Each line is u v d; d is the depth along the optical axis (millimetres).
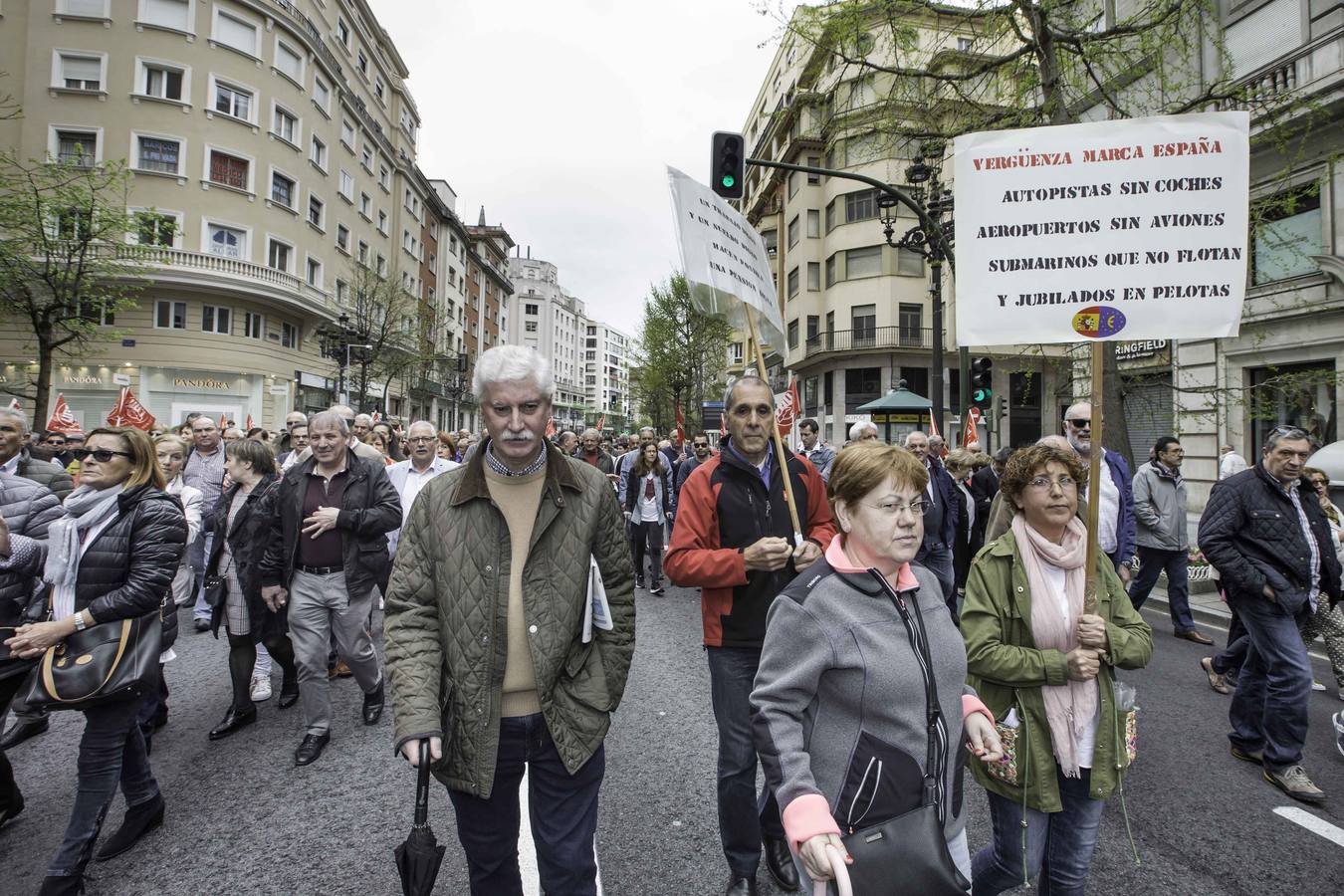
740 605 2459
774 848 2572
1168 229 2248
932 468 5477
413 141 41188
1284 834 2840
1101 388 2133
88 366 22531
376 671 4148
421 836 1681
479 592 1870
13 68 22594
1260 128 11195
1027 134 2312
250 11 25203
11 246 13977
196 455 6660
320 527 3703
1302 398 10430
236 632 4039
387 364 30391
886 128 9891
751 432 2617
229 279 23750
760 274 3229
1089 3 11625
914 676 1543
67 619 2504
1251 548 3338
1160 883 2506
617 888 2508
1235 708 3613
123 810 3146
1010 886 2045
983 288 2330
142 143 23109
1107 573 2141
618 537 2092
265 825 2959
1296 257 11852
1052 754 1969
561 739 1852
